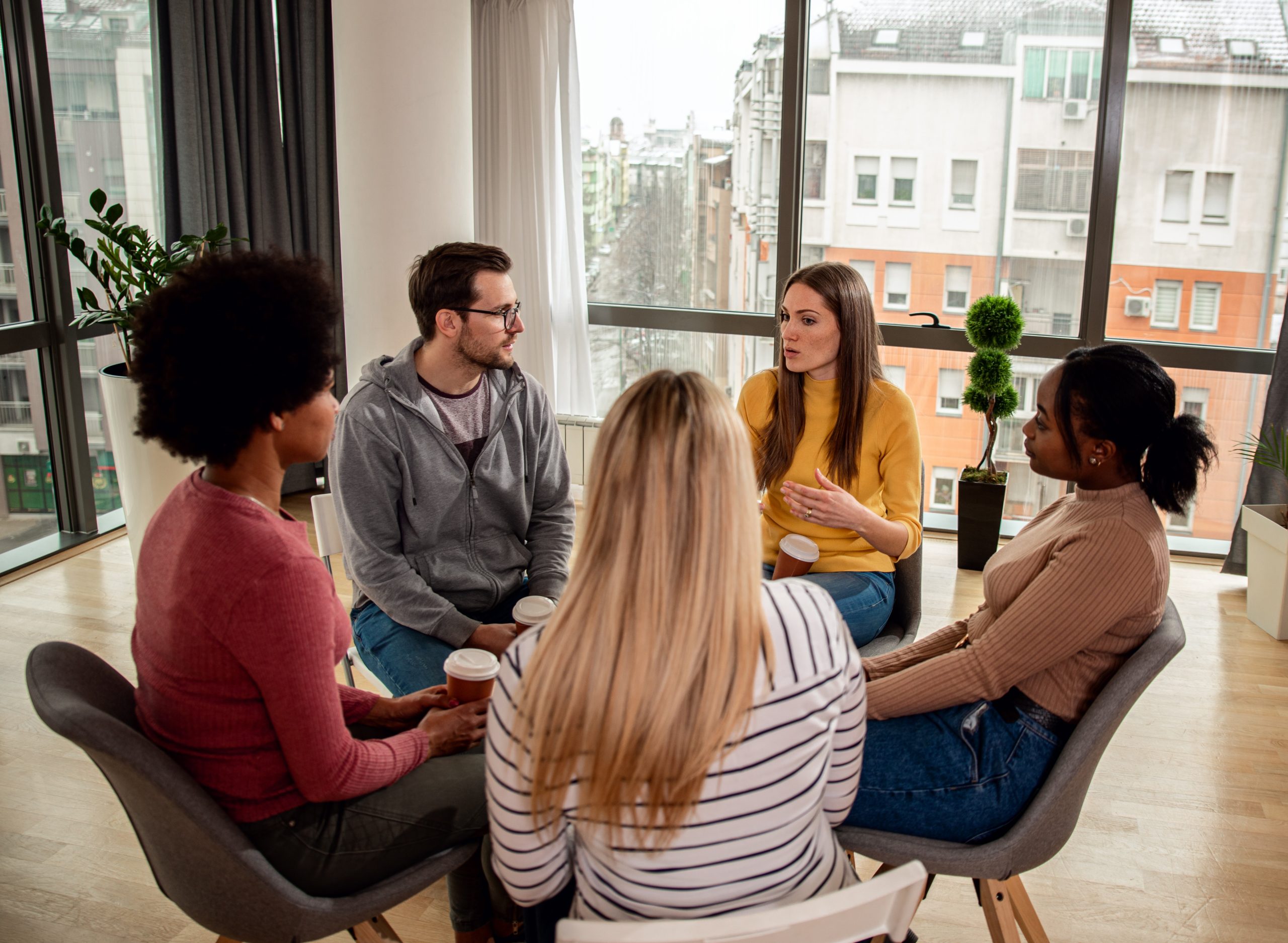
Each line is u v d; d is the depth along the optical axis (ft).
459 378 6.81
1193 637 10.65
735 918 3.05
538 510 7.44
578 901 3.74
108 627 10.43
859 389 7.14
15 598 11.08
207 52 12.43
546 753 3.18
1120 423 4.67
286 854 4.29
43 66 11.58
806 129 13.17
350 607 10.92
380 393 6.60
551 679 3.15
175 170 12.57
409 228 12.42
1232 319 12.57
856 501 6.95
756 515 3.26
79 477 12.69
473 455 6.94
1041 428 4.98
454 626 6.36
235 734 4.12
